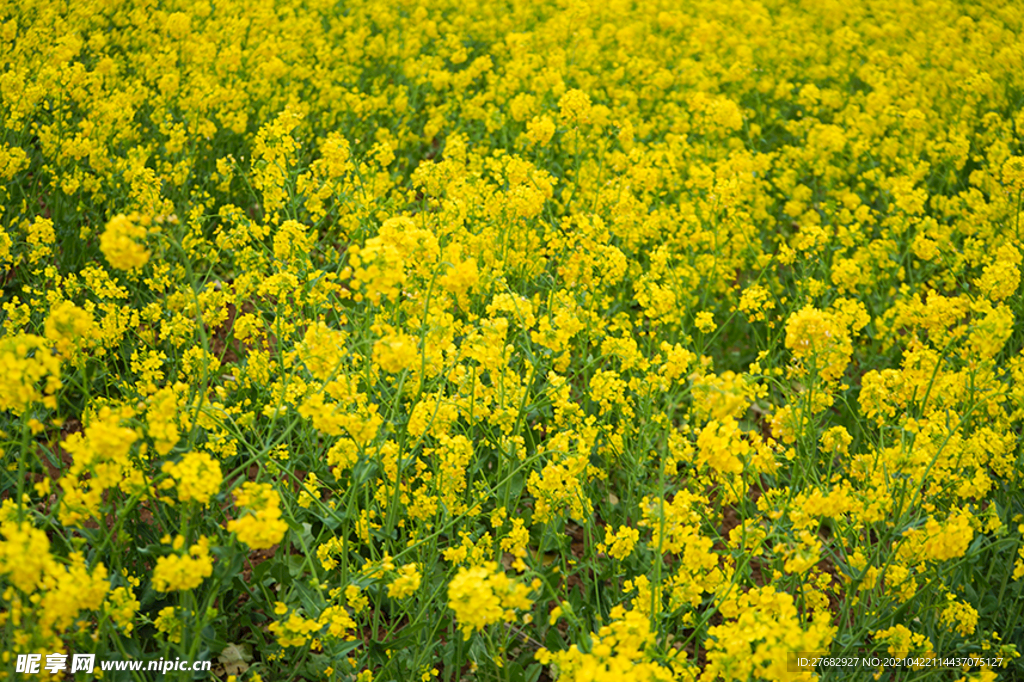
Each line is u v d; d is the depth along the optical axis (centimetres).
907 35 998
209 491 197
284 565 260
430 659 267
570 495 287
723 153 612
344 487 301
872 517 275
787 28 940
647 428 316
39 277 411
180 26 607
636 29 872
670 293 409
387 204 459
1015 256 430
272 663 271
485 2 898
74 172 450
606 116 582
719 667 214
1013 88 809
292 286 326
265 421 337
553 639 274
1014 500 330
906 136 683
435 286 342
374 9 833
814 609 274
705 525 356
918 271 539
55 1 675
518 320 330
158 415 218
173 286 414
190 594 223
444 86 680
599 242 407
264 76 625
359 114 626
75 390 363
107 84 580
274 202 418
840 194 588
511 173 421
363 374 294
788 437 303
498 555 286
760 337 484
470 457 278
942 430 308
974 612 273
